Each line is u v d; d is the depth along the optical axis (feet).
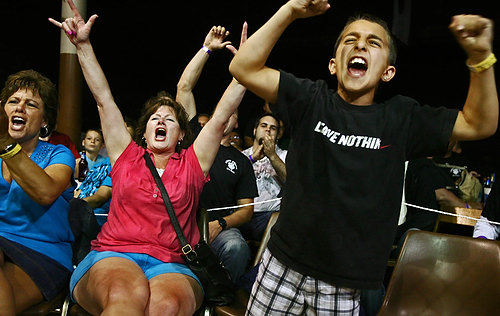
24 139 13.55
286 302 9.22
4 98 13.56
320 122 8.86
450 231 23.17
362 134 8.64
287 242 9.00
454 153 25.72
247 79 8.99
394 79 45.01
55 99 14.02
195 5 48.47
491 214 15.96
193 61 17.66
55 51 45.47
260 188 19.61
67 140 22.44
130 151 13.17
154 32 49.44
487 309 11.88
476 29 7.37
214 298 12.83
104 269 11.48
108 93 13.00
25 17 43.68
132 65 49.96
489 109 7.93
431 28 43.98
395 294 12.39
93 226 13.93
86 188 18.65
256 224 19.15
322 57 48.70
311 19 47.47
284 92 9.02
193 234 13.28
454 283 12.23
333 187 8.56
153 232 12.47
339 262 8.58
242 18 48.26
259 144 20.49
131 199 12.57
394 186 8.65
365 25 9.08
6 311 11.31
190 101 17.83
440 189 19.89
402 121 8.71
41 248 13.20
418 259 12.57
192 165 13.12
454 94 45.55
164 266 12.21
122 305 10.36
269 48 8.75
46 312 12.69
